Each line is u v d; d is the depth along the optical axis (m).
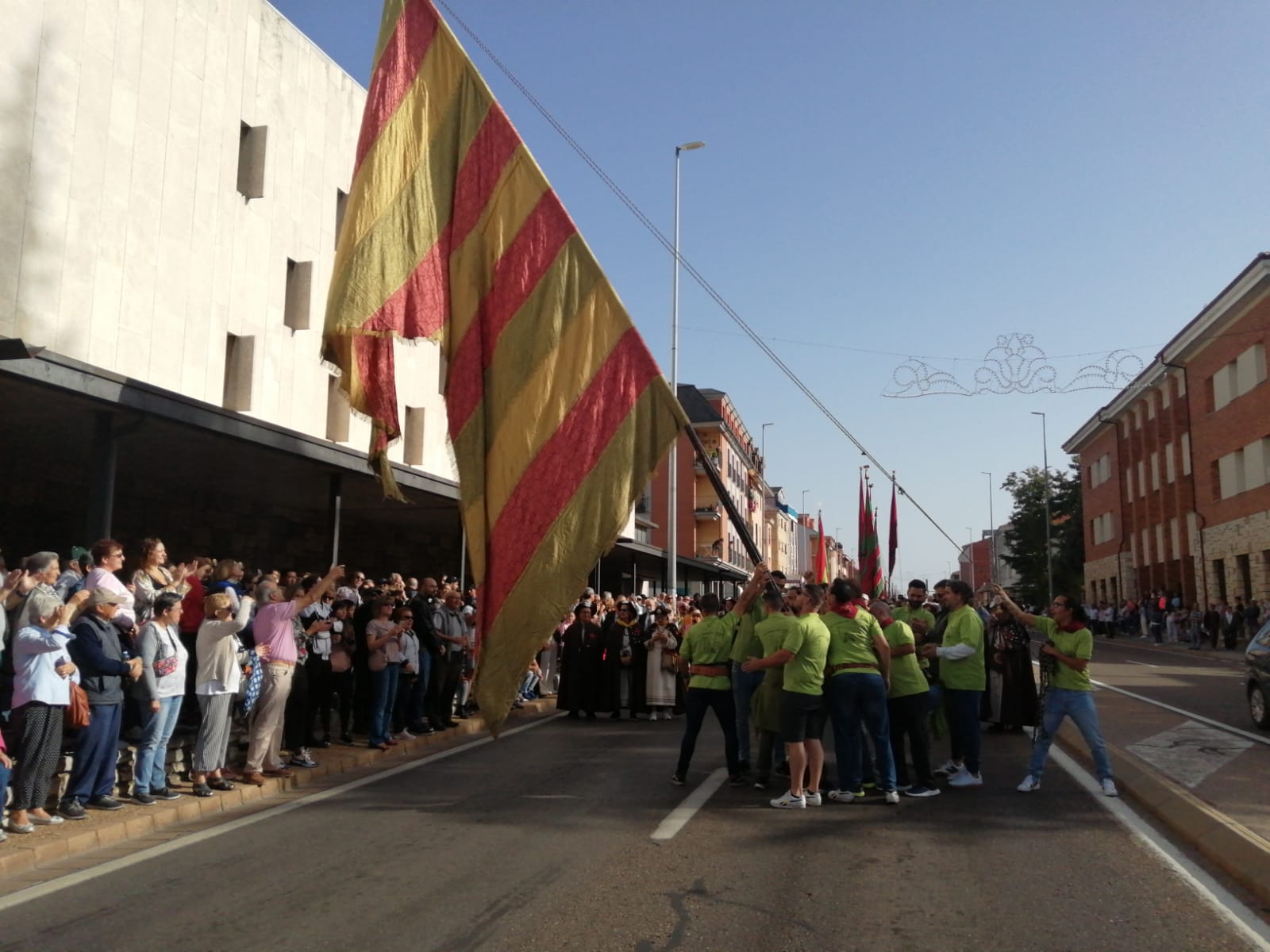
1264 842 6.39
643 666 15.34
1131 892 5.82
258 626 9.38
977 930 5.16
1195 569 44.66
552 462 6.54
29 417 12.71
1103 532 63.28
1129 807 8.18
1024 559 74.19
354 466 16.09
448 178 6.96
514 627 6.31
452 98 7.03
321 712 11.33
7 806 7.38
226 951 4.85
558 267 6.79
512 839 7.11
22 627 7.29
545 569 6.36
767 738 9.10
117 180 15.12
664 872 6.22
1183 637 41.78
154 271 15.86
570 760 10.94
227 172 17.67
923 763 8.70
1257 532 37.25
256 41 18.48
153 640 8.21
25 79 13.59
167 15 16.23
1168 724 13.16
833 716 8.57
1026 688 12.66
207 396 17.02
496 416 6.66
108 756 7.83
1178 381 46.56
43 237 13.77
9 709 7.65
